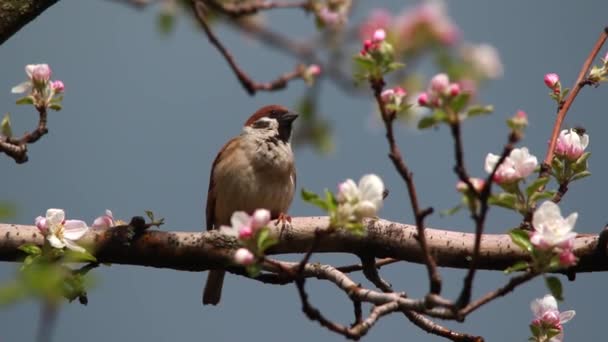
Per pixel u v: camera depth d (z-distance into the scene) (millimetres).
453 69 7293
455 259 9875
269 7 8641
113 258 9852
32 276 6555
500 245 9805
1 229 9578
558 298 7020
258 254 6945
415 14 7766
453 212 6613
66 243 8930
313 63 8602
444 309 7121
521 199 7227
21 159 8812
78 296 8594
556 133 9211
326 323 7215
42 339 6574
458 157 6324
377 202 7031
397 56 7707
